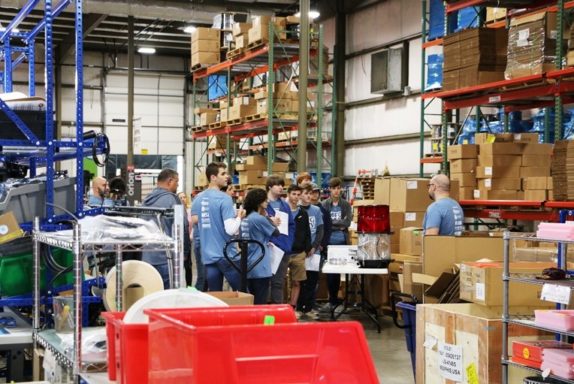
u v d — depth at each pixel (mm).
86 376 3287
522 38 7719
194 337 1813
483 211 8680
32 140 4938
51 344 3881
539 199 7836
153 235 3801
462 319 4520
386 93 15562
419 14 14594
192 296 2820
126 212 4957
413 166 14922
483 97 8648
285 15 18219
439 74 12234
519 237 4117
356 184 14586
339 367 1928
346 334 1950
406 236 8930
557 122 7629
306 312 9203
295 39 12953
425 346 4863
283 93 13172
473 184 8719
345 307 9172
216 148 17422
